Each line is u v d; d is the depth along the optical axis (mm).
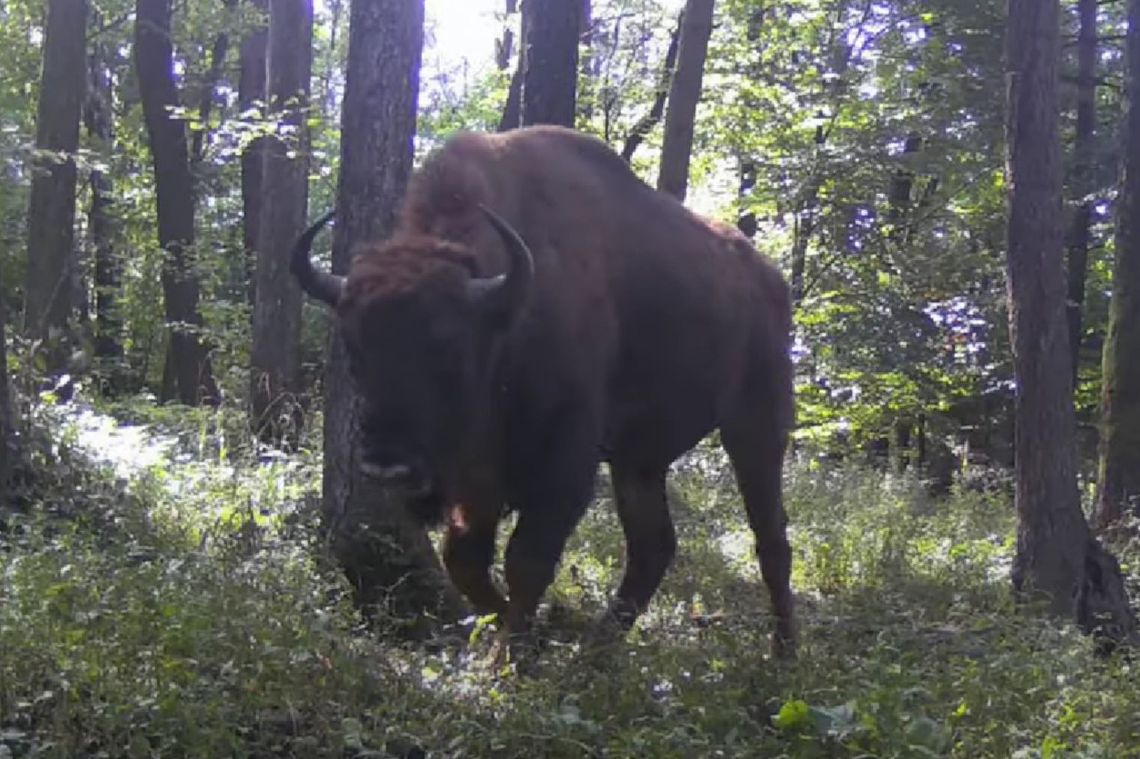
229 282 23594
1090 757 4969
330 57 30469
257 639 5125
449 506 6051
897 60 20438
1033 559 8758
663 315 7219
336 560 6938
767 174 20562
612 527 9977
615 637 6316
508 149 6789
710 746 4891
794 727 5090
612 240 7062
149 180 26906
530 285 5773
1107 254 22203
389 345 5590
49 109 16562
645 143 21766
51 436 8359
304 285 6012
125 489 8516
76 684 4645
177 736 4508
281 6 16234
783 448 8164
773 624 7160
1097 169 17922
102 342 26172
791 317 8453
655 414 7355
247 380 15211
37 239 16578
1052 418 8789
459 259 5863
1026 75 8805
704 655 5984
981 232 20969
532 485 6379
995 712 5520
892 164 19938
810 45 21422
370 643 5602
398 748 4828
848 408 20281
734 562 9766
